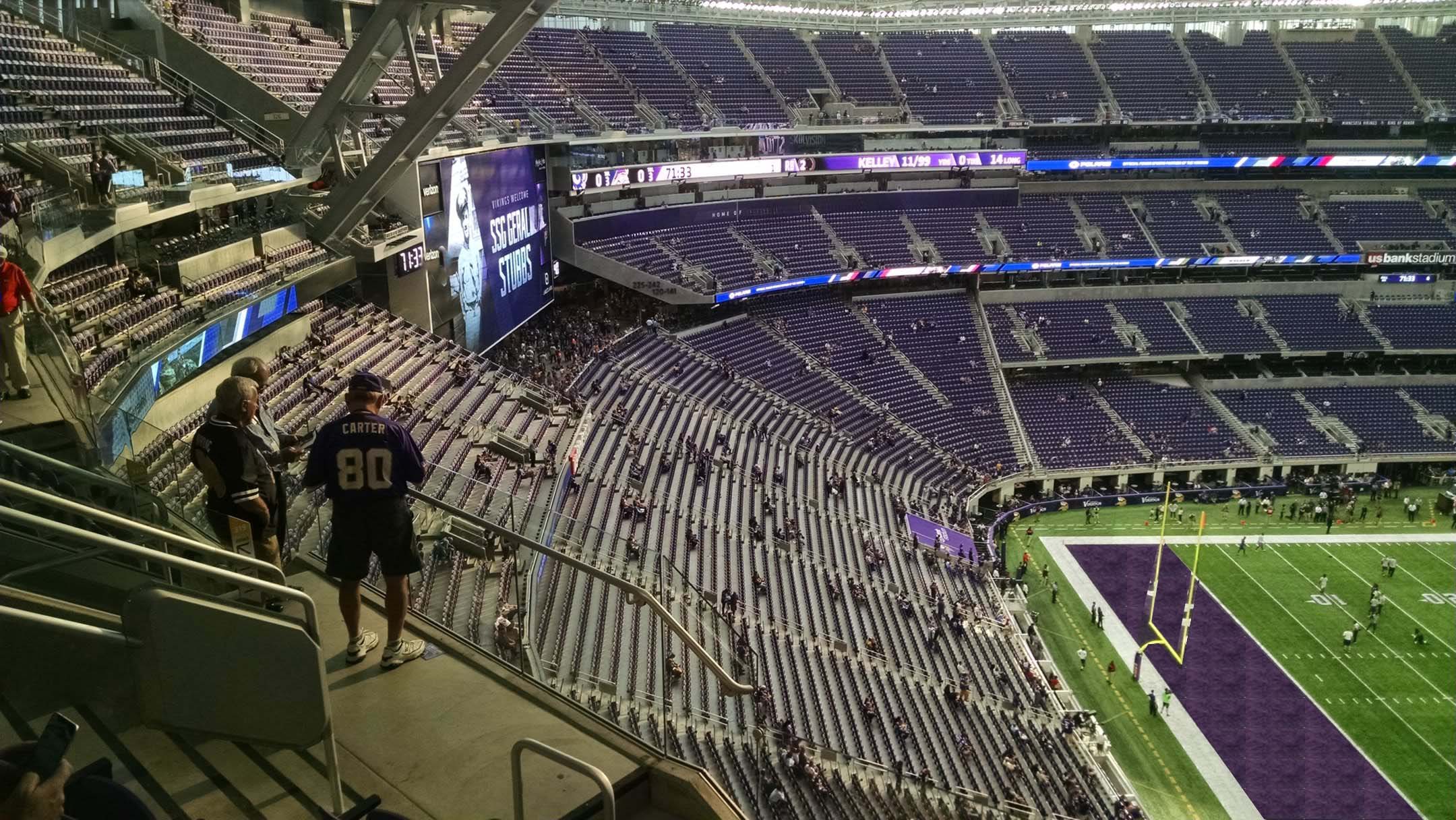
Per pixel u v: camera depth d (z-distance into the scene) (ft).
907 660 102.68
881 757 81.82
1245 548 145.07
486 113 132.16
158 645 16.47
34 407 33.17
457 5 70.59
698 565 94.84
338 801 17.56
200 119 93.35
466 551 28.55
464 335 119.75
